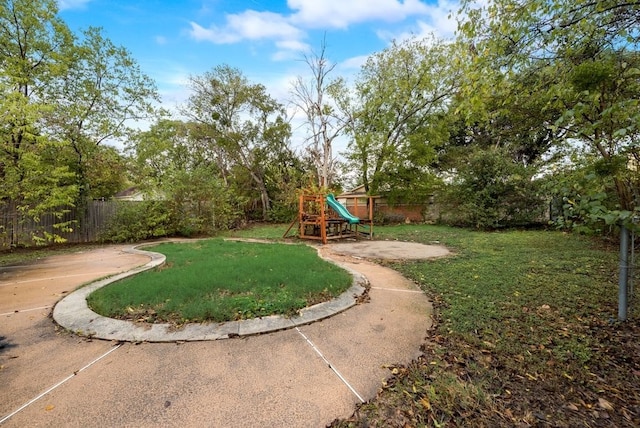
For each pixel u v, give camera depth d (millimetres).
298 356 2289
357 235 9844
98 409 1709
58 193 7492
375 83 14852
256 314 2926
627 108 2289
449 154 17734
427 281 4297
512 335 2570
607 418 1639
